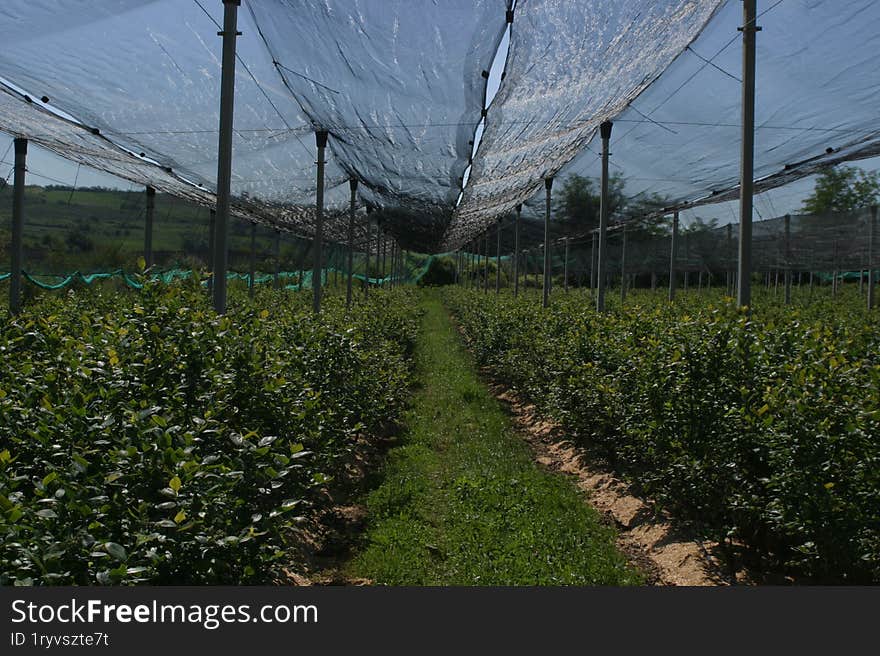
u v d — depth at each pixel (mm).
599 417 6809
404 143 9516
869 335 5930
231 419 3934
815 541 3936
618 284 32156
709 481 4711
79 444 3055
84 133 8914
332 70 7133
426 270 60406
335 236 24969
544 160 11711
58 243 18109
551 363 8422
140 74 7117
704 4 6238
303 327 6215
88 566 2400
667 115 9031
